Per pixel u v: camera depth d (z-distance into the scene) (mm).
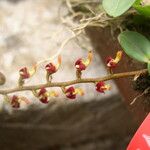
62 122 451
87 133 486
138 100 308
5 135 447
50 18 480
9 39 468
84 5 369
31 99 401
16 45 461
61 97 413
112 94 438
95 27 362
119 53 260
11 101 261
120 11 284
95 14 335
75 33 359
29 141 468
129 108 357
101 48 394
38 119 435
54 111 431
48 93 258
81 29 332
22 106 417
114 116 466
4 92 261
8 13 498
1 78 285
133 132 495
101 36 369
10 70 435
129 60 309
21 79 259
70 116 446
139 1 292
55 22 473
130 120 475
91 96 432
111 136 501
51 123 447
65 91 259
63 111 435
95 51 430
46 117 436
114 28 329
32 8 500
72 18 379
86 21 353
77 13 368
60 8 424
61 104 427
